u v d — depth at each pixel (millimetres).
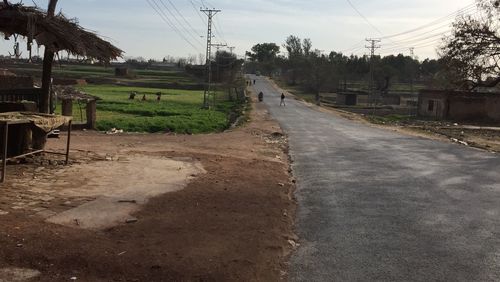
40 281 5188
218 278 5559
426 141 24625
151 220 7543
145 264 5750
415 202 10172
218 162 13898
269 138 23953
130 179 10516
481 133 36062
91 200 8461
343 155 17875
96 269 5555
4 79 37000
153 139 19750
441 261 6605
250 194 9961
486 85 42875
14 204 7836
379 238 7590
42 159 11922
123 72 112812
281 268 6211
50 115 11625
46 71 14680
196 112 41281
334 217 8836
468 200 10500
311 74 117875
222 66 101938
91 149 14727
